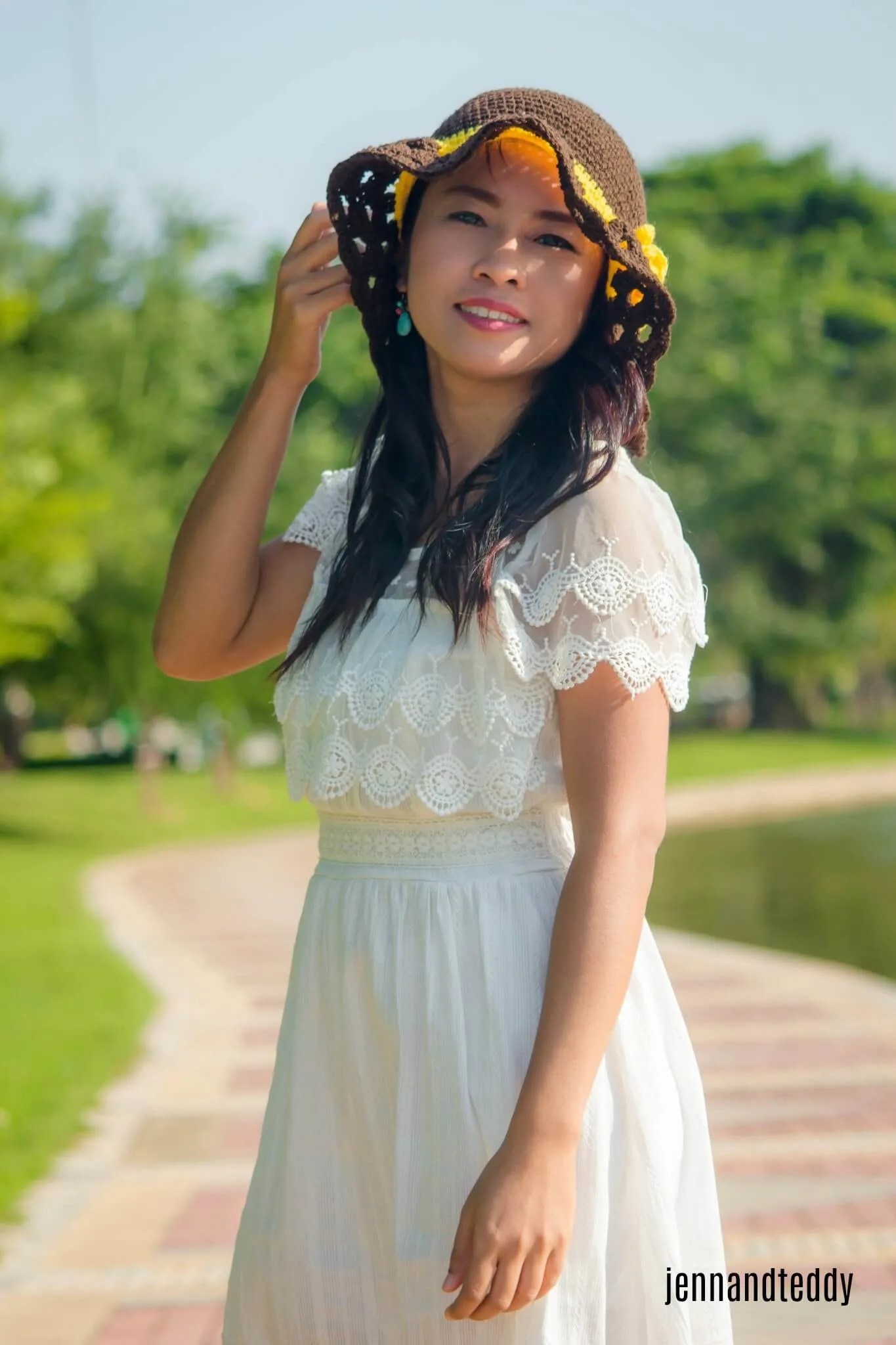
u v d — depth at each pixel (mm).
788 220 47500
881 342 46062
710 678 54812
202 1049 8086
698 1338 1817
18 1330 3984
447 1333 1754
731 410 41562
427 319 1931
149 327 24438
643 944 1906
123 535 23312
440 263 1904
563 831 1905
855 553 44688
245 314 34469
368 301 2082
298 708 1920
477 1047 1770
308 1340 1846
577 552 1778
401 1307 1779
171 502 25859
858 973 10695
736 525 41562
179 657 2158
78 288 24234
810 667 46281
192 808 28703
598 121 1908
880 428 43438
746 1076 7320
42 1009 9055
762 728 50750
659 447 38781
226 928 14070
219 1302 4188
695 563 1868
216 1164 5727
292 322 2076
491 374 1902
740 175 47594
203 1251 4664
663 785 1777
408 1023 1798
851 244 47000
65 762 42375
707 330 40812
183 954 12266
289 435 2139
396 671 1822
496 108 1874
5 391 19328
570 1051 1650
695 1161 1866
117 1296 4246
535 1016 1783
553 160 1878
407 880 1829
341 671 1867
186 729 32812
